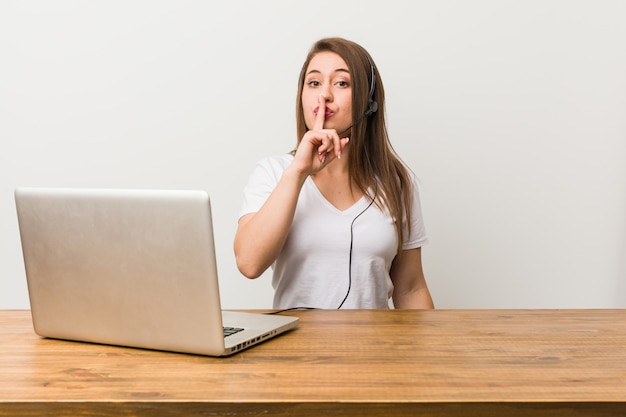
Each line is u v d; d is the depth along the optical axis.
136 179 2.63
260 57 2.58
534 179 2.58
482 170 2.58
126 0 2.58
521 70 2.54
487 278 2.62
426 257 2.62
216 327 1.08
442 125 2.57
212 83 2.59
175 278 1.09
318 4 2.55
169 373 1.03
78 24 2.59
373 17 2.54
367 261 1.84
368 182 1.91
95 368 1.06
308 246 1.83
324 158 1.69
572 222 2.59
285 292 1.89
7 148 2.64
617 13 2.51
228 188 2.63
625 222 2.57
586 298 2.62
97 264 1.15
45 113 2.62
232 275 2.64
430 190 2.59
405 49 2.54
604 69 2.53
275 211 1.65
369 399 0.90
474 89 2.55
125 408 0.91
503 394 0.92
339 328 1.31
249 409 0.90
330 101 1.85
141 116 2.61
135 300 1.14
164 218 1.08
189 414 0.90
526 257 2.61
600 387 0.96
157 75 2.60
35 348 1.19
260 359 1.10
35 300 1.23
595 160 2.57
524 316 1.43
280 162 1.93
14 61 2.61
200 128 2.61
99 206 1.12
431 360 1.09
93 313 1.18
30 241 1.21
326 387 0.96
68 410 0.91
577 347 1.17
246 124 2.60
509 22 2.53
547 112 2.56
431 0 2.52
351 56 1.85
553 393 0.93
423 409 0.90
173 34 2.58
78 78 2.61
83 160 2.63
